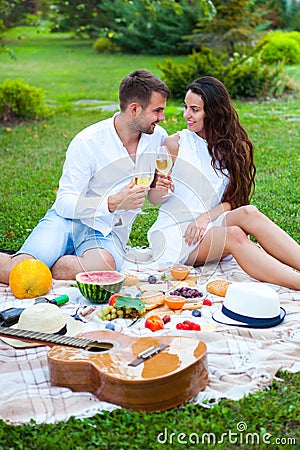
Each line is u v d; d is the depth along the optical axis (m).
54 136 10.50
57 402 3.03
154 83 4.25
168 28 20.44
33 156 9.16
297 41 16.91
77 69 18.48
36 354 3.49
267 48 16.11
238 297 3.80
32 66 19.23
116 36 19.12
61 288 4.35
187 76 13.15
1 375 3.27
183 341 3.27
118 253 4.40
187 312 3.96
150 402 2.93
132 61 19.62
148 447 2.71
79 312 3.98
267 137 9.99
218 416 2.91
